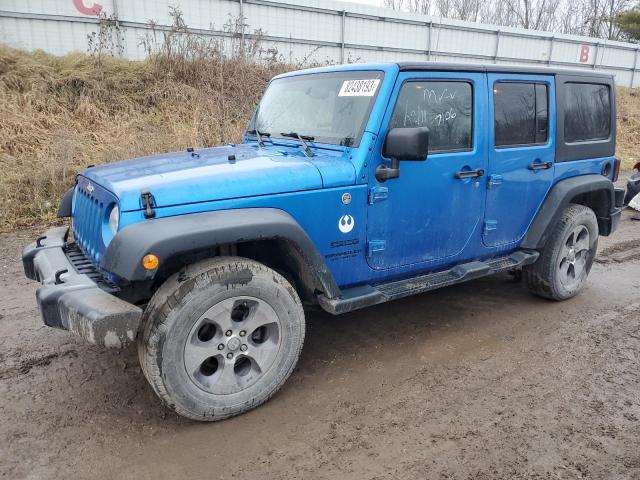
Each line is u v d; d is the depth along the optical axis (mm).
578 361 3539
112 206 2697
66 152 8023
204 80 11344
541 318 4262
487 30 18172
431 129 3439
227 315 2742
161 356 2584
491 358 3578
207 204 2650
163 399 2646
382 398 3078
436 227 3568
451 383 3250
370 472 2453
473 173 3652
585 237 4621
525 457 2559
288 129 3729
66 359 3461
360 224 3186
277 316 2896
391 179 3234
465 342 3816
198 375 2738
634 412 2949
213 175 2758
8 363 3396
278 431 2760
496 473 2447
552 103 4180
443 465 2502
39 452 2559
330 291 3059
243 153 3438
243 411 2887
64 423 2791
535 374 3363
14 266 5285
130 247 2420
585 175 4574
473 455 2572
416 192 3381
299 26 14344
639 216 8055
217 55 11852
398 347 3729
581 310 4441
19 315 4133
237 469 2471
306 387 3188
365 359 3547
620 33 31625
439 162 3449
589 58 21562
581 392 3150
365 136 3123
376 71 3271
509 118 3893
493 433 2746
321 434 2736
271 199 2818
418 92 3340
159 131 9852
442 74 3441
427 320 4203
